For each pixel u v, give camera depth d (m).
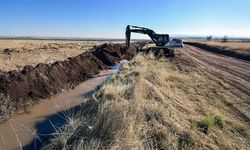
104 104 6.91
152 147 5.29
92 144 5.14
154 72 13.30
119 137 5.34
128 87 8.80
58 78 12.32
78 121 6.46
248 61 29.69
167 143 5.51
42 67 11.85
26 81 10.04
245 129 7.10
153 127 6.11
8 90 8.84
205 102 9.57
